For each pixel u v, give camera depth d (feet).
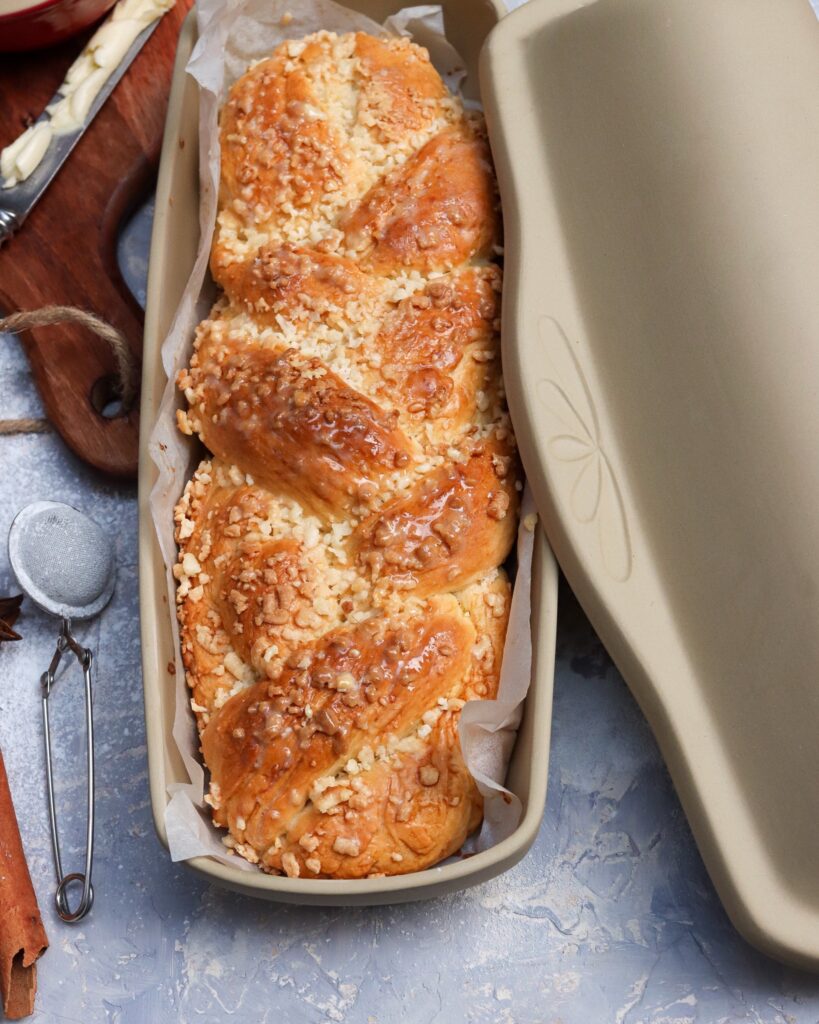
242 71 2.30
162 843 1.92
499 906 2.13
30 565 2.20
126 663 2.26
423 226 2.10
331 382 2.02
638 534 2.02
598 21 2.11
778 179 2.01
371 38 2.24
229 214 2.18
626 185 2.07
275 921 2.13
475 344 2.10
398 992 2.10
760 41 2.07
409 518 1.98
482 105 2.20
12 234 2.36
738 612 1.95
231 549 2.03
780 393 1.95
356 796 1.92
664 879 2.13
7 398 2.38
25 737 2.23
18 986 2.09
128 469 2.29
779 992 2.08
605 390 2.07
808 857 1.92
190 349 2.15
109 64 2.40
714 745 1.97
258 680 1.99
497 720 1.95
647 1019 2.08
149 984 2.12
